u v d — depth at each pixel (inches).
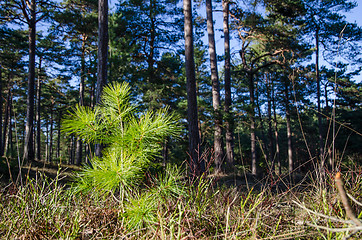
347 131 508.4
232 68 664.4
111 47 499.2
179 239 47.5
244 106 510.3
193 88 305.3
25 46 668.1
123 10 553.0
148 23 582.9
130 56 519.2
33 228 59.0
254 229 50.1
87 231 60.2
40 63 864.3
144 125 60.3
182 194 59.6
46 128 1286.9
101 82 269.7
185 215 54.8
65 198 70.4
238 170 342.3
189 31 316.2
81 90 825.5
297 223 61.7
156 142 62.9
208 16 544.7
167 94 597.3
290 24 565.3
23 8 541.6
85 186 63.0
